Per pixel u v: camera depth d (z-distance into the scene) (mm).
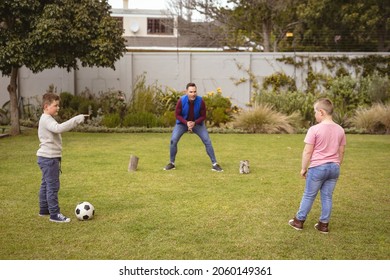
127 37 27766
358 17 20766
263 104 14023
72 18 11398
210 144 7355
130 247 3986
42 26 10562
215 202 5441
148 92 14336
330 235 4344
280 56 15305
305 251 3943
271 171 7359
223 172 7250
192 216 4875
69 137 11492
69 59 11484
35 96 14992
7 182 6398
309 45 22812
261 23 20891
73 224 4590
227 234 4328
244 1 20031
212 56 15336
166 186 6250
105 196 5688
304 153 4340
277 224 4645
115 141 10797
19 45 10789
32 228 4469
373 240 4223
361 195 5895
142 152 9148
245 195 5793
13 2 10602
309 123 13492
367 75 15164
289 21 22562
